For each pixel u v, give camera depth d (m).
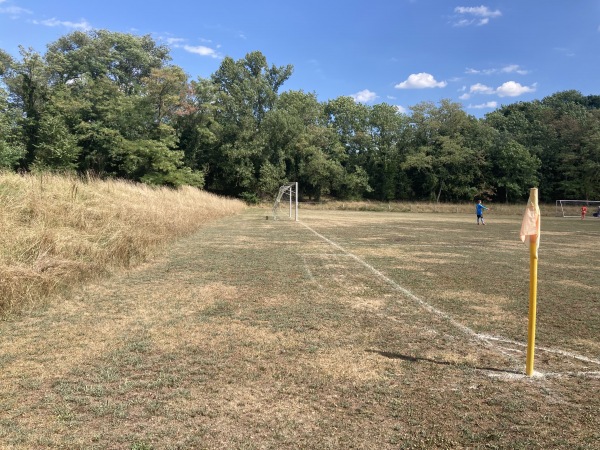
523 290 7.75
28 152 37.06
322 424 3.07
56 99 40.06
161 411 3.22
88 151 41.03
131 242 9.99
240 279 8.32
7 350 4.43
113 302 6.43
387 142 65.69
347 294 7.24
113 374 3.88
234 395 3.52
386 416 3.20
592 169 56.59
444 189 62.72
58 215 9.23
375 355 4.46
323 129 59.78
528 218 3.95
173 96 41.91
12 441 2.77
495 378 3.92
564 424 3.11
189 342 4.77
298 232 19.03
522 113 73.88
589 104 81.31
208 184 56.50
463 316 5.99
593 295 7.39
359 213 45.25
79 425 3.00
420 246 14.50
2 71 40.03
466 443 2.85
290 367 4.12
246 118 53.97
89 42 49.06
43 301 6.14
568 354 4.56
